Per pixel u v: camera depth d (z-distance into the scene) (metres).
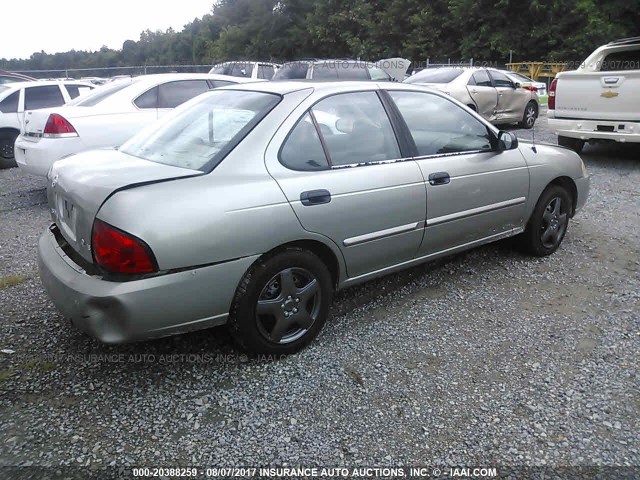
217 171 3.00
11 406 2.81
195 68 27.56
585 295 4.16
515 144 4.33
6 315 3.78
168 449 2.53
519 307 3.97
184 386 3.00
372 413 2.79
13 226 6.05
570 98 8.76
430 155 3.92
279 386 3.01
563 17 29.17
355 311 3.91
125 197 2.73
